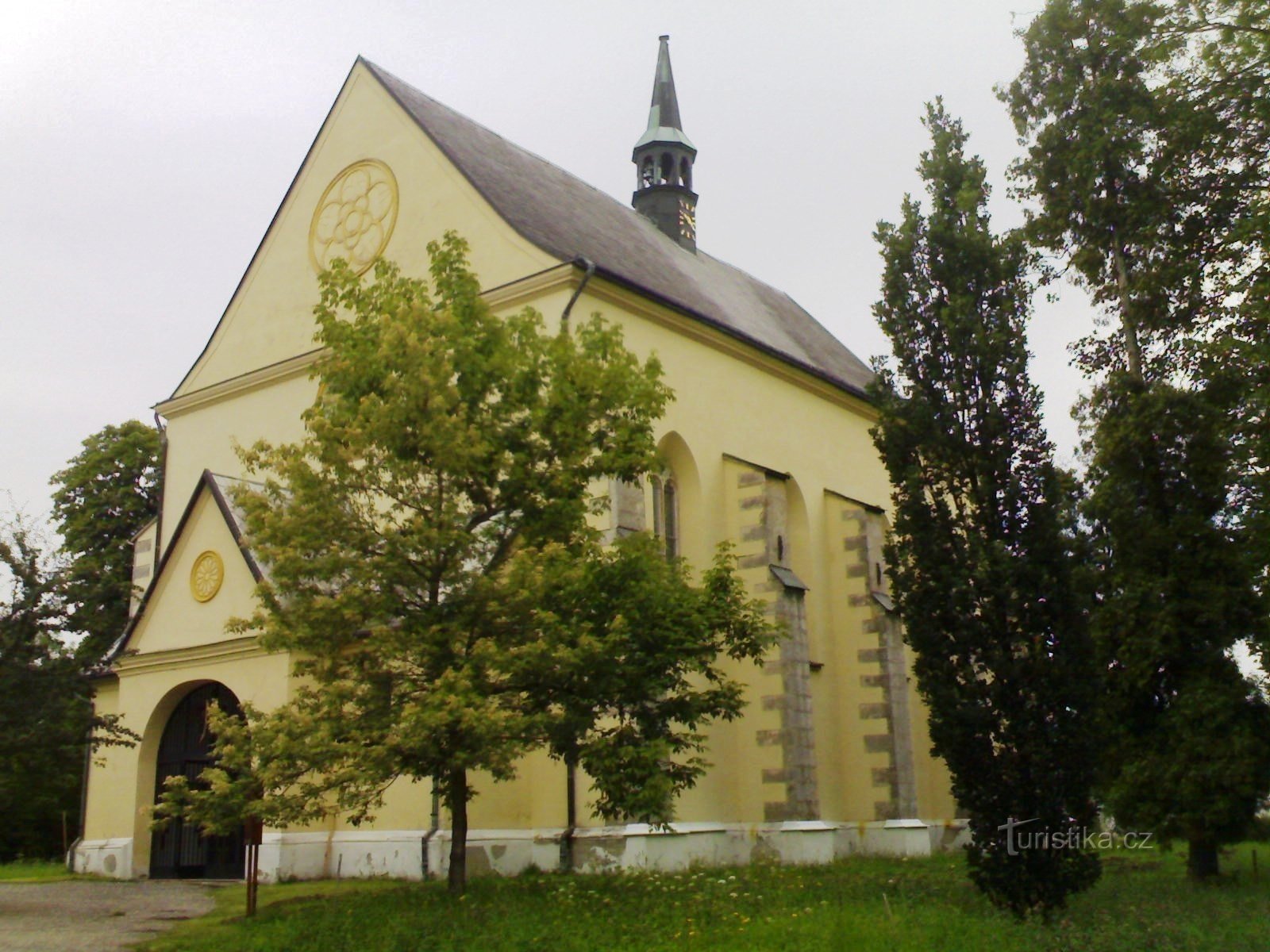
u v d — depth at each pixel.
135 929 17.78
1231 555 25.00
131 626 29.19
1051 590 19.02
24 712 20.47
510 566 18.41
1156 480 25.84
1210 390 25.77
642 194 41.81
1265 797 24.06
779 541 30.06
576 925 16.17
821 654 33.28
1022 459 19.78
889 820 32.06
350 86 32.41
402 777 25.62
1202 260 26.53
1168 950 14.98
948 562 19.56
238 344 33.56
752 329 35.91
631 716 19.11
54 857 38.56
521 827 24.59
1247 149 26.02
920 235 20.84
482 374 18.89
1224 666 24.81
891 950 14.42
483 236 28.70
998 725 18.83
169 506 34.16
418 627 17.95
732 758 28.86
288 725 17.34
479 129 35.19
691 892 19.41
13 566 21.09
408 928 16.05
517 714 17.64
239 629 18.77
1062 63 28.06
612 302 28.06
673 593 19.00
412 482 18.62
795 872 24.41
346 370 18.64
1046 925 16.88
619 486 25.61
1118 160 27.06
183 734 28.48
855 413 36.97
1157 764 24.78
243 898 21.67
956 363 20.19
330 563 17.80
